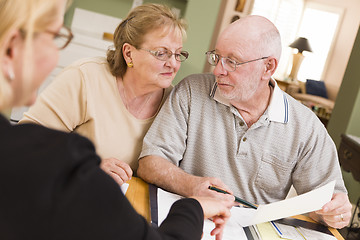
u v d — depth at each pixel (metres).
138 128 1.76
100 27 4.59
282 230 1.48
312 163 1.73
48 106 1.66
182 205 0.91
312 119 1.75
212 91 1.75
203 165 1.75
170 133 1.72
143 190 1.55
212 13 3.93
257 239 1.37
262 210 1.37
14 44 0.64
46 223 0.60
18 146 0.63
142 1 4.58
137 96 1.73
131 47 1.63
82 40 3.95
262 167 1.72
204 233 1.30
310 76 10.02
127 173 1.52
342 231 3.75
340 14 9.65
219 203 1.11
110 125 1.73
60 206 0.60
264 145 1.71
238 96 1.63
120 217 0.66
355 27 9.55
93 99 1.70
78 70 1.69
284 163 1.72
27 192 0.60
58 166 0.61
